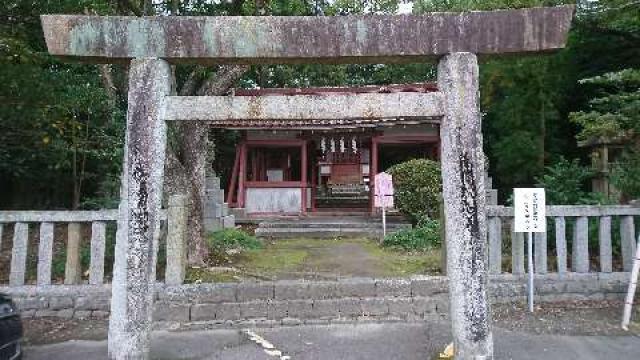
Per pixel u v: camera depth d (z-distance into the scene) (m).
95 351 4.80
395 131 14.56
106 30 4.04
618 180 7.69
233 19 4.07
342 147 14.76
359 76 22.03
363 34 4.09
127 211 3.97
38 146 9.63
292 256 8.88
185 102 4.09
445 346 4.87
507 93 15.48
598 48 12.46
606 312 5.82
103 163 11.56
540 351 4.65
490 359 3.94
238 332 5.43
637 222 6.57
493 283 6.20
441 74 4.17
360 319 5.80
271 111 4.09
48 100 7.44
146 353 3.97
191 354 4.74
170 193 7.23
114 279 4.04
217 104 4.09
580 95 14.38
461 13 4.10
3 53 6.24
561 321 5.53
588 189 10.11
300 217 14.17
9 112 7.12
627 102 7.68
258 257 8.73
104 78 8.54
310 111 4.09
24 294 5.91
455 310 4.00
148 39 4.07
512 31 4.07
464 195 4.00
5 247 8.06
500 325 5.43
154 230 4.01
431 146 15.38
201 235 7.55
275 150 15.76
